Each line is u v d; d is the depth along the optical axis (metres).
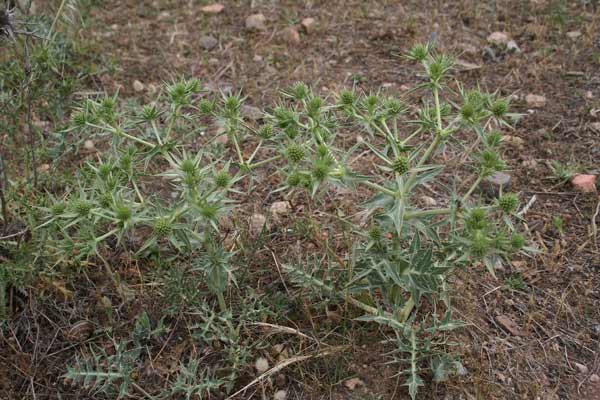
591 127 1.19
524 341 0.87
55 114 1.18
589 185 1.07
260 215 1.03
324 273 0.91
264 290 0.91
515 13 1.50
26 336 0.87
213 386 0.79
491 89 1.28
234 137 0.81
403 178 0.76
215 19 1.52
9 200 0.94
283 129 0.78
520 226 1.03
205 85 1.30
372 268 0.77
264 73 1.34
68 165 1.11
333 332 0.86
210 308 0.88
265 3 1.57
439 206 1.05
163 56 1.39
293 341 0.85
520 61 1.34
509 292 0.93
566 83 1.29
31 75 0.99
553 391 0.82
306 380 0.82
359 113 0.80
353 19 1.50
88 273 0.93
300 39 1.44
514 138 1.17
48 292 0.90
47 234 0.84
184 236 0.74
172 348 0.85
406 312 0.83
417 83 1.30
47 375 0.83
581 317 0.90
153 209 0.76
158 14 1.54
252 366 0.83
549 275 0.96
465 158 1.12
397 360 0.79
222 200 0.74
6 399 0.81
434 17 1.49
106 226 0.97
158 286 0.91
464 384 0.81
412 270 0.76
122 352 0.81
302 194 1.07
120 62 1.36
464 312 0.90
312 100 0.77
